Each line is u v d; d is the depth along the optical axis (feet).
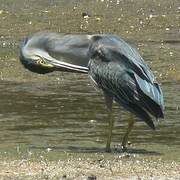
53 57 53.88
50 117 63.31
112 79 51.78
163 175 45.70
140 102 51.31
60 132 58.08
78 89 75.61
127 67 51.78
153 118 60.95
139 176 45.32
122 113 64.90
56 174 45.50
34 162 48.44
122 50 52.21
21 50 54.60
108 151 51.98
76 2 120.37
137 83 51.31
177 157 50.31
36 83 78.59
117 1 120.98
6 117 63.26
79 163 48.21
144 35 106.01
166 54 92.02
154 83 52.01
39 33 54.54
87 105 68.33
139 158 49.83
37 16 113.70
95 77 52.47
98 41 52.80
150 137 56.85
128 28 109.60
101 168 46.98
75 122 61.67
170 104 68.39
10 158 49.55
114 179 44.55
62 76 81.15
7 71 83.41
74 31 109.29
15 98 71.51
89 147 53.26
